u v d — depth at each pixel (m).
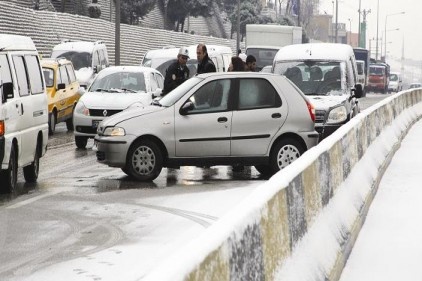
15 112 17.42
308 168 10.11
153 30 77.12
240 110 19.64
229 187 18.59
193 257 5.20
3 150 16.67
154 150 19.22
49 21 58.72
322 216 10.80
